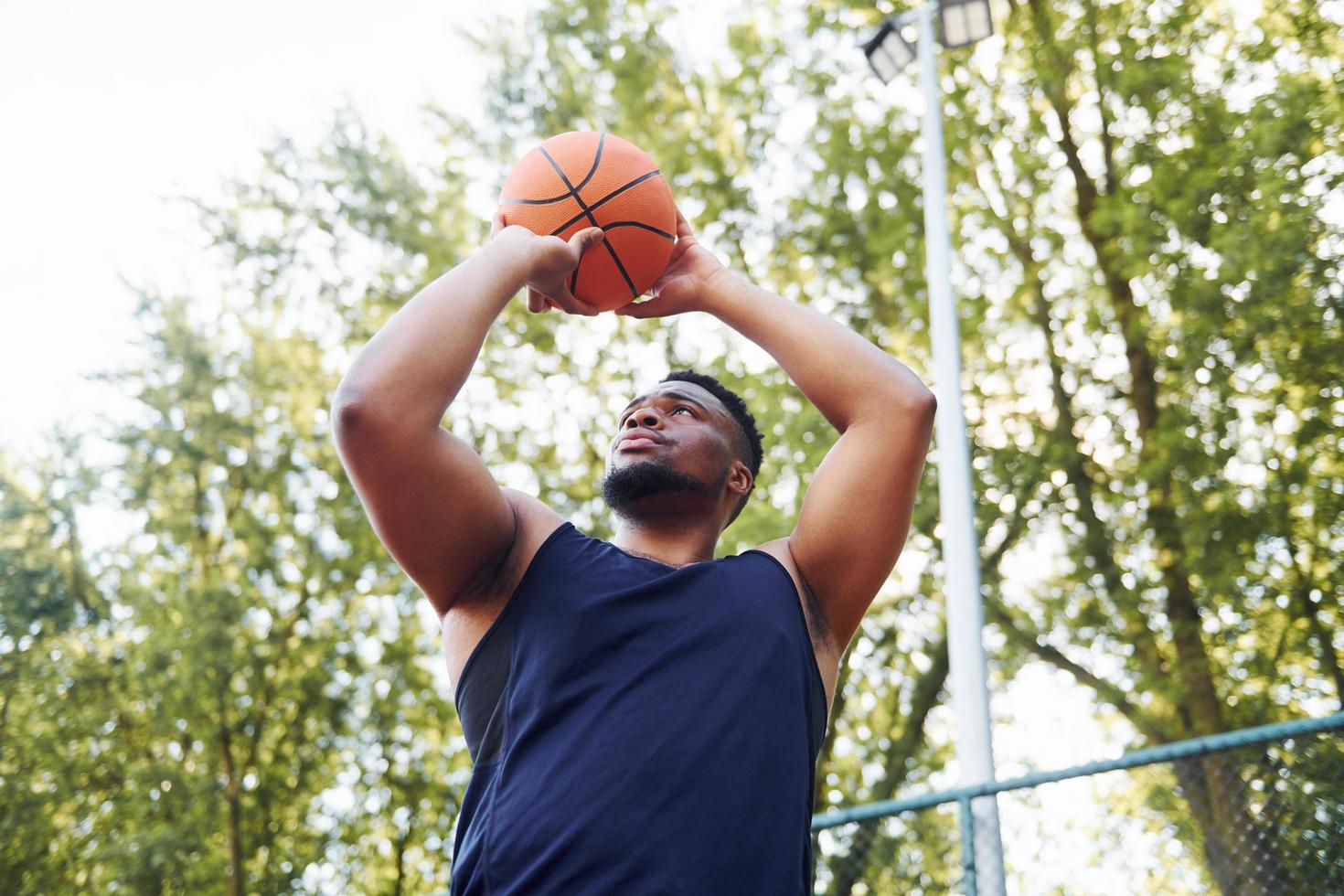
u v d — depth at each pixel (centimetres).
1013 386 1311
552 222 245
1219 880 491
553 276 209
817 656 193
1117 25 1248
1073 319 1298
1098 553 1227
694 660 166
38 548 1426
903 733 1289
